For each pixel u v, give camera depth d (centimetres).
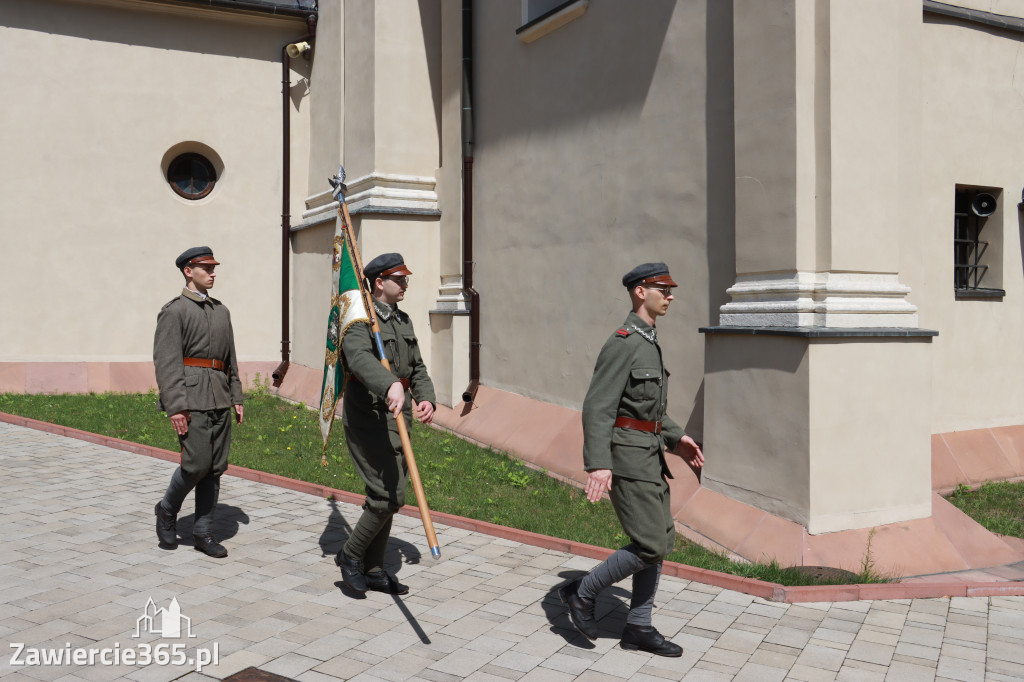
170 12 1235
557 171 865
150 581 473
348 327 443
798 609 455
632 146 757
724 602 463
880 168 584
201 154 1284
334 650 389
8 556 508
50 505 623
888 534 553
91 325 1209
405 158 1075
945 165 742
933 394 736
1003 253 781
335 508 638
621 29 770
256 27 1285
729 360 605
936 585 482
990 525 615
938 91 739
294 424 971
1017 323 788
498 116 966
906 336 568
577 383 835
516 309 936
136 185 1232
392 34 1066
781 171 578
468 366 1005
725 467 608
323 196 1220
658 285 398
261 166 1298
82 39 1199
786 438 552
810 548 527
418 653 388
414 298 1070
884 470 562
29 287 1176
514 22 932
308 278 1246
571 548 545
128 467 752
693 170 686
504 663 380
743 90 609
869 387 556
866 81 577
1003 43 777
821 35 566
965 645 412
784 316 568
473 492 689
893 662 391
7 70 1162
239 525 589
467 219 1014
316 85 1279
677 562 521
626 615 443
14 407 1017
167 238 1250
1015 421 786
